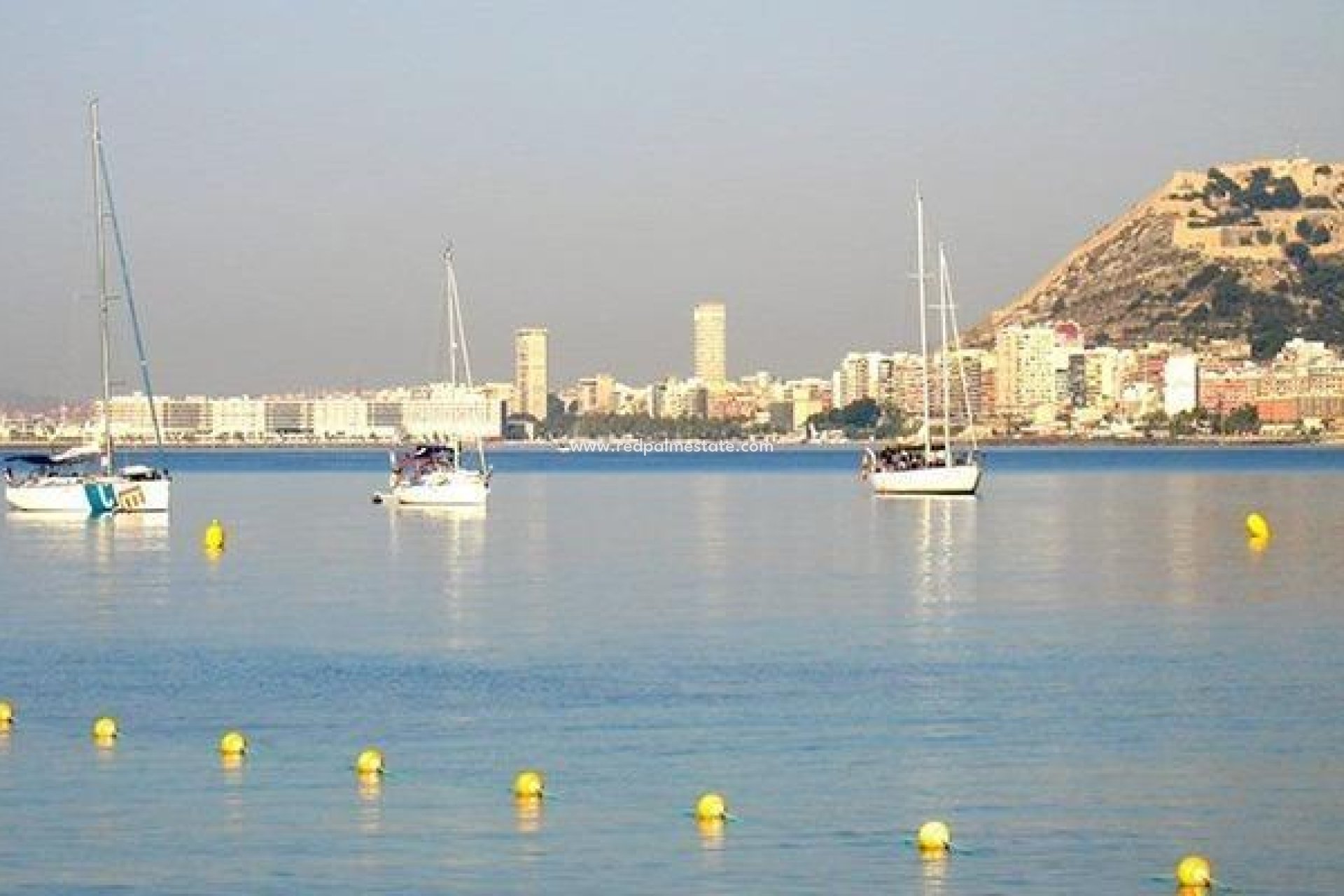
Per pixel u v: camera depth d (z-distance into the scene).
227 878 49.81
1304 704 71.31
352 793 58.28
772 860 51.16
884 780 59.34
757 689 75.38
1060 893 48.50
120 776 60.69
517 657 84.31
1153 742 64.56
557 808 56.28
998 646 87.00
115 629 95.94
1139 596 108.06
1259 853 51.56
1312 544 147.50
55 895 48.53
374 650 87.19
